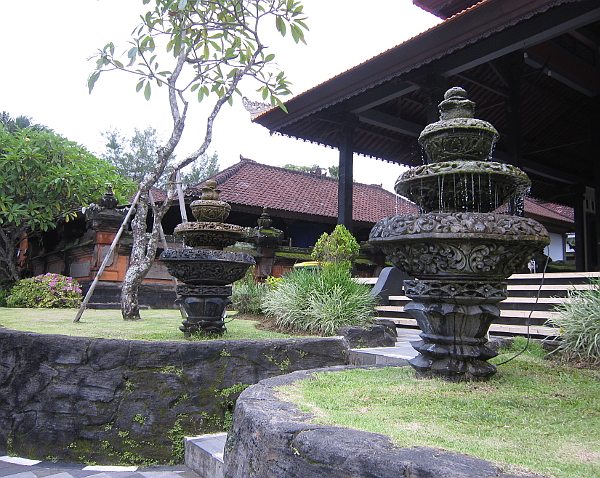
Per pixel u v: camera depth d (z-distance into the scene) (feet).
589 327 12.57
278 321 21.02
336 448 4.96
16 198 35.68
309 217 51.47
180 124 20.70
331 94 35.68
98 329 16.61
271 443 5.61
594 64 40.55
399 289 27.43
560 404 7.59
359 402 7.39
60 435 12.19
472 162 8.71
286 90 20.76
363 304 20.99
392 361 14.46
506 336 18.75
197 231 15.20
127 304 20.89
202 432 12.57
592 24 36.04
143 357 12.62
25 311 26.45
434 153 9.72
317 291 20.81
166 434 12.26
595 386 8.99
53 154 35.40
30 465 11.78
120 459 11.98
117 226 34.81
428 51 29.19
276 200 51.80
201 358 13.07
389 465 4.53
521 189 9.50
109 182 39.14
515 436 5.84
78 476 11.02
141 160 83.87
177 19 18.78
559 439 5.76
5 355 13.30
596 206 41.70
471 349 9.08
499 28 25.99
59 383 12.48
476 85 41.39
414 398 7.69
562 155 59.31
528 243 8.36
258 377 13.66
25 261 50.31
